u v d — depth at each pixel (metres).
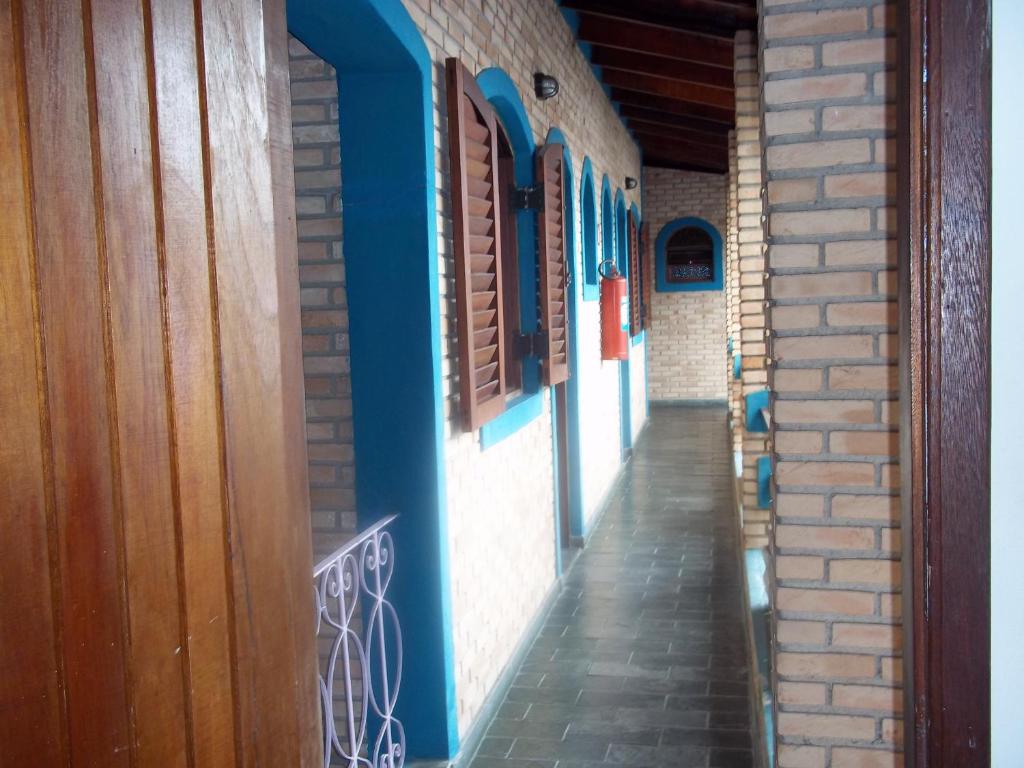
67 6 0.96
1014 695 1.48
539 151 5.61
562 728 4.10
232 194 1.18
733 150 8.45
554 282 5.61
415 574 3.52
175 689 1.09
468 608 3.95
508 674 4.58
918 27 1.46
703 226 15.23
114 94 1.01
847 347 2.40
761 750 3.53
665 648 5.02
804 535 2.47
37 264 0.93
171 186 1.08
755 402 5.58
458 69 3.55
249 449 1.21
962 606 1.47
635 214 12.75
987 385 1.45
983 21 1.42
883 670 2.46
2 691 0.91
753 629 4.52
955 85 1.43
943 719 1.49
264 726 1.24
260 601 1.23
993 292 1.45
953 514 1.47
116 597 1.02
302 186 3.52
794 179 2.39
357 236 3.47
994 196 1.44
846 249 2.38
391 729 3.57
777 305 2.43
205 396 1.13
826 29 2.35
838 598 2.47
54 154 0.95
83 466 0.98
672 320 15.51
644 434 12.88
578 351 7.18
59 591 0.96
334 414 3.57
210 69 1.14
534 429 5.46
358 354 3.50
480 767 3.78
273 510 1.26
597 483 8.24
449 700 3.58
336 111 3.48
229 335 1.17
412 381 3.47
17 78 0.91
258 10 1.24
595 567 6.66
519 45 5.15
